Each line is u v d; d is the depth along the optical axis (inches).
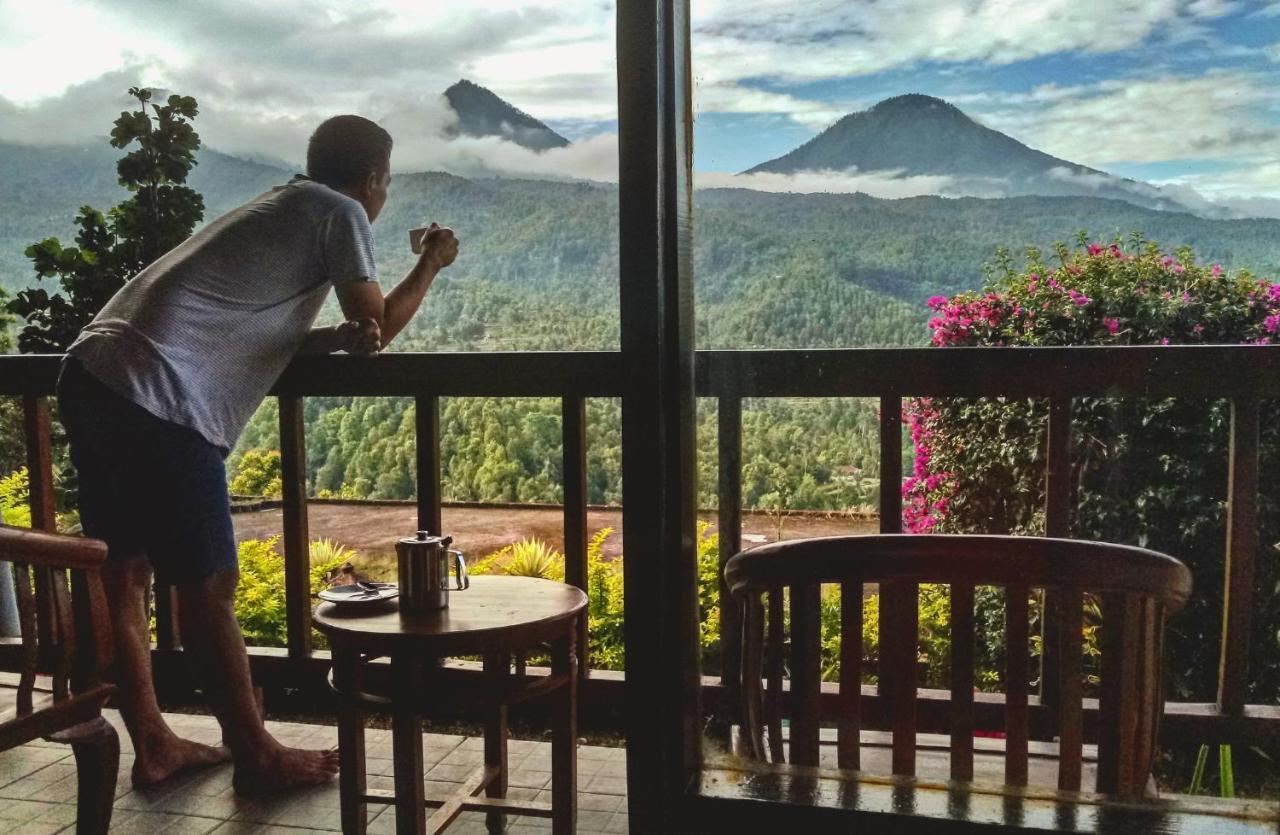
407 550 72.7
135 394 80.4
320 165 94.0
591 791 90.9
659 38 68.1
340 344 89.7
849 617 72.1
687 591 73.3
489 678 82.0
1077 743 68.4
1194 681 71.8
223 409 85.4
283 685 109.2
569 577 97.7
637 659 71.6
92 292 141.8
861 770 71.6
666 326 70.5
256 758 88.9
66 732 71.4
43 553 66.4
